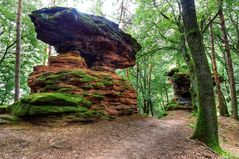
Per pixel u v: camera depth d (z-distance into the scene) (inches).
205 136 529.0
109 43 781.3
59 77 634.2
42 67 684.7
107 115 668.1
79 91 637.9
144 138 523.5
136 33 1247.5
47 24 682.2
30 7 1140.5
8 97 1323.8
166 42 1164.5
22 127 497.4
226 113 1205.1
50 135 457.1
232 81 1044.5
